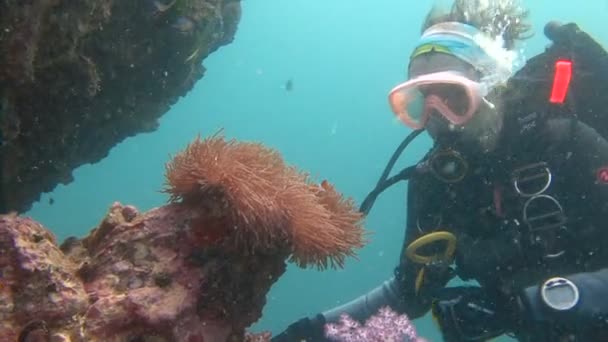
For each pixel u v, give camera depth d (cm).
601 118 95
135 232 66
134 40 141
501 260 93
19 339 54
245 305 69
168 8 141
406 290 113
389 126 1894
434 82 96
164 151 1555
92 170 1008
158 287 62
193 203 67
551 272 92
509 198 94
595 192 89
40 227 63
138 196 1238
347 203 73
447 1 115
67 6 95
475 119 95
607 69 95
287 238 66
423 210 105
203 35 161
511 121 95
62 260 63
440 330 99
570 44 98
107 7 110
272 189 64
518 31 111
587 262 90
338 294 878
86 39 114
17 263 57
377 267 970
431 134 104
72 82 107
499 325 95
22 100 104
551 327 77
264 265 69
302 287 874
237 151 65
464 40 102
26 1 80
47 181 139
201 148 65
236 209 62
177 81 166
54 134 118
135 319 59
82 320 58
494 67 101
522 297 79
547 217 90
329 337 89
